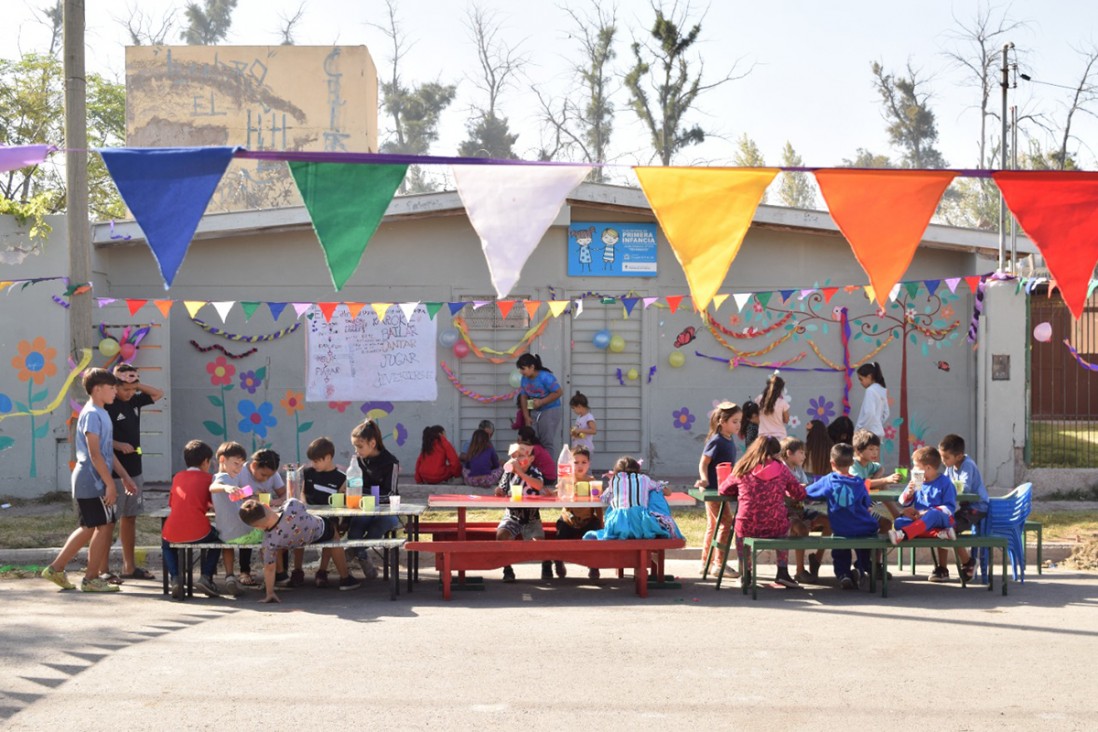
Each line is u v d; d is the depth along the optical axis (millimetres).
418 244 15844
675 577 10273
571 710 5707
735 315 16000
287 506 8836
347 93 26156
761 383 16031
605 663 6727
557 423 15094
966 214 45062
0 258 14297
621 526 9297
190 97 25891
